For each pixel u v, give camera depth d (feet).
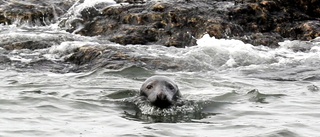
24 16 205.98
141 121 92.07
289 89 128.77
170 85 108.47
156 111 99.60
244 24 193.47
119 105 105.50
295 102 110.22
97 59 161.68
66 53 169.17
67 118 93.30
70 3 219.41
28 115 94.22
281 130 84.43
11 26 202.49
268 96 116.78
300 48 181.98
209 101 108.99
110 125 88.58
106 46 169.89
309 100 112.47
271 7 200.75
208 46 175.22
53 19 210.38
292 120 93.30
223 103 107.96
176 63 160.66
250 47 179.73
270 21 196.13
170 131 84.64
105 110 100.99
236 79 144.77
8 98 107.55
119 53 163.63
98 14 204.03
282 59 169.37
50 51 171.42
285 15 199.62
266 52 176.45
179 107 102.53
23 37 181.37
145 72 149.48
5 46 175.73
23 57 166.81
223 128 87.30
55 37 183.52
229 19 193.57
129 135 81.51
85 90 122.72
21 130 83.35
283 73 153.38
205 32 187.11
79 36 188.75
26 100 106.22
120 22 196.34
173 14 192.95
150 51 171.22
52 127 86.02
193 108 102.53
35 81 135.13
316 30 192.75
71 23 202.49
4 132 81.87
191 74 150.71
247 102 110.01
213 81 139.85
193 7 197.36
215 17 193.26
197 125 89.35
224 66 163.84
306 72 153.69
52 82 133.90
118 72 148.97
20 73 150.10
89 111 99.60
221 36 187.21
